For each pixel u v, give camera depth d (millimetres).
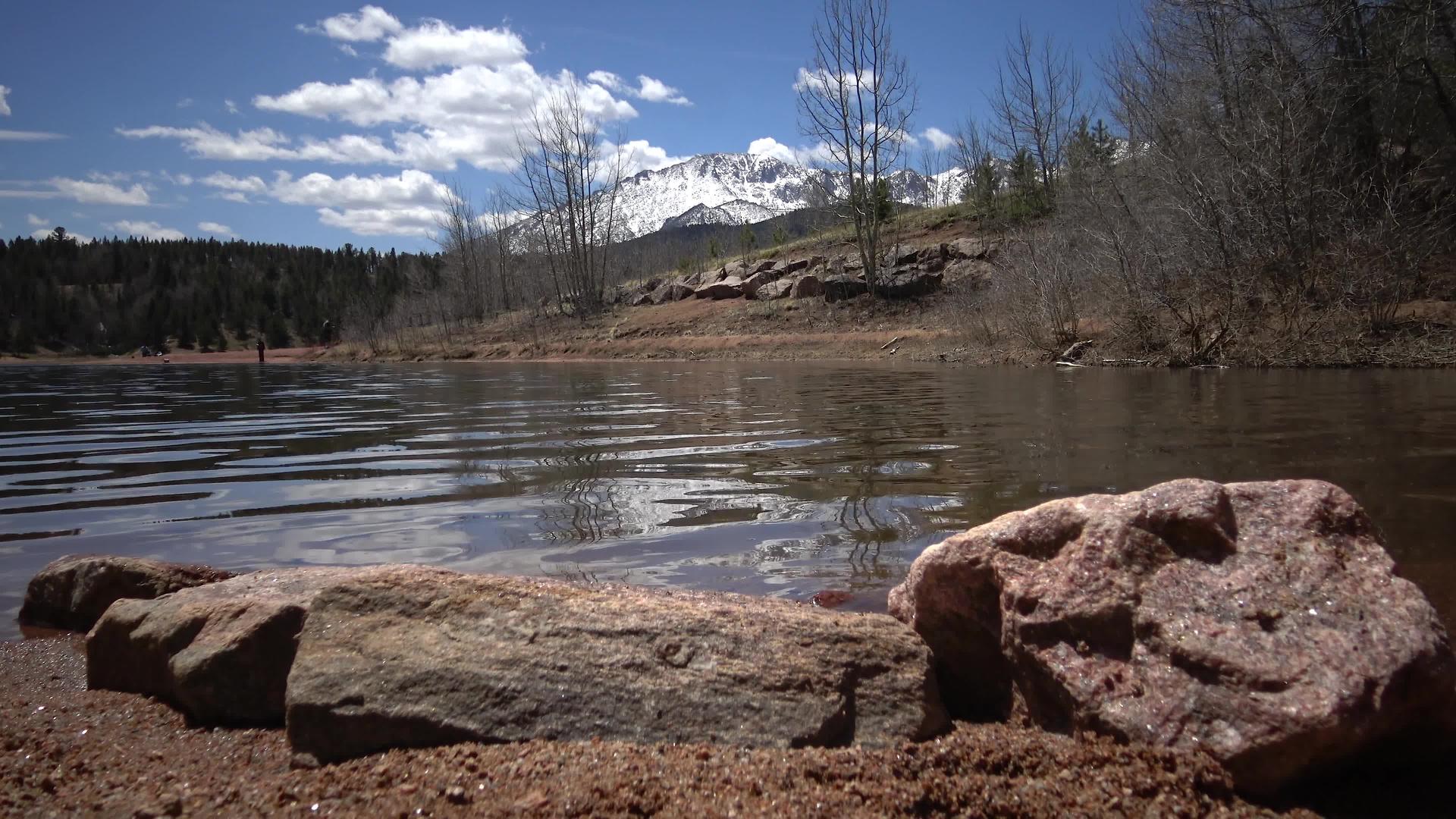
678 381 16656
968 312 24078
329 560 4109
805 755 2164
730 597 2926
